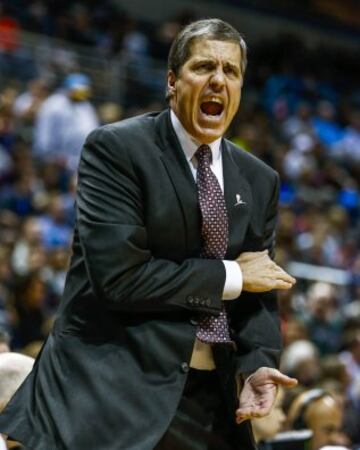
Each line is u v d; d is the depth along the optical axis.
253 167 4.72
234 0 33.16
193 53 4.39
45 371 4.40
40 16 25.42
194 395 4.50
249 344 4.55
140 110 23.33
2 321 11.48
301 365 11.16
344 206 24.53
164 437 4.39
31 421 4.29
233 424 4.56
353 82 33.19
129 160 4.37
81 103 19.34
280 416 6.57
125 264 4.20
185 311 4.38
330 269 17.31
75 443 4.12
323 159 26.12
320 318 14.96
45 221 15.91
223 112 4.42
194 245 4.41
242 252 4.54
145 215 4.34
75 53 23.81
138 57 26.38
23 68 21.94
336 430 7.65
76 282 4.43
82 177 4.44
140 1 31.11
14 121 19.94
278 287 4.39
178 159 4.45
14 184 18.02
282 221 19.05
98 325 4.34
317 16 35.22
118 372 4.23
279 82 30.12
